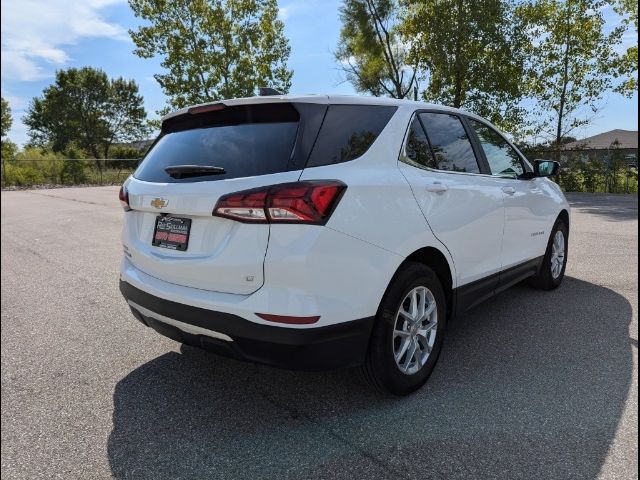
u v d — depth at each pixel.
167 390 3.00
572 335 3.74
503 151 4.12
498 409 2.68
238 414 2.71
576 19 21.02
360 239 2.45
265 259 2.28
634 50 20.12
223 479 2.16
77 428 2.59
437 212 2.97
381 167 2.71
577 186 20.00
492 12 19.92
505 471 2.16
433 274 2.95
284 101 2.53
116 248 7.66
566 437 2.40
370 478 2.14
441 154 3.24
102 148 66.81
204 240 2.50
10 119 48.19
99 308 4.64
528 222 4.23
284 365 2.33
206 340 2.52
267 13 29.83
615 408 2.66
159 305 2.65
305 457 2.30
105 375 3.21
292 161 2.37
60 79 64.12
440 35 20.25
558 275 5.02
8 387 3.05
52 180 26.73
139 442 2.46
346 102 2.71
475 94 21.64
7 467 2.26
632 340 3.62
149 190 2.77
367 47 22.22
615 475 2.11
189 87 29.64
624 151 19.52
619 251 6.73
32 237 8.78
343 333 2.42
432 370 3.00
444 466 2.20
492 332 3.84
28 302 4.86
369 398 2.85
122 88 66.88
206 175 2.53
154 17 28.89
